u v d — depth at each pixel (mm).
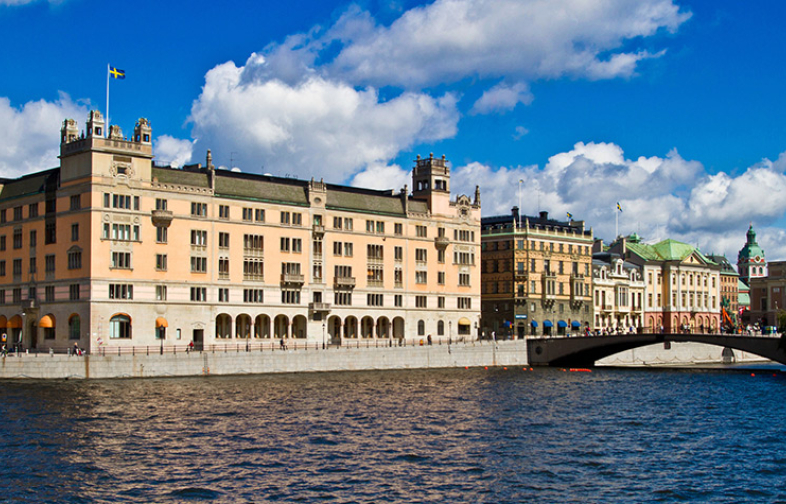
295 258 155125
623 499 57594
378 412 91312
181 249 141750
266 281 151250
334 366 140250
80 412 87188
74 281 135500
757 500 57812
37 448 69875
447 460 67812
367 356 144500
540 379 133750
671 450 72938
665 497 58125
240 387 111812
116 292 135000
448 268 178250
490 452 70938
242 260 148500
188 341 141875
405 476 62719
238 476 62156
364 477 62312
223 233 146500
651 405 101500
